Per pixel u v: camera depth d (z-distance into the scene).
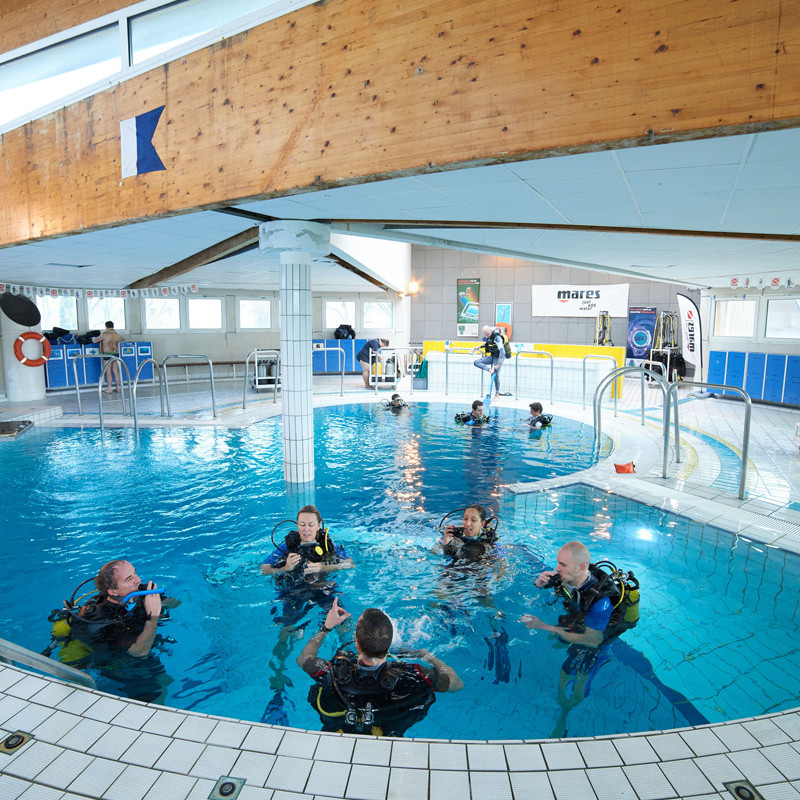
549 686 3.06
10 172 6.39
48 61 5.95
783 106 2.56
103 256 8.33
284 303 6.47
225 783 2.04
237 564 4.65
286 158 4.14
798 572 4.45
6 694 2.59
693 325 14.37
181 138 4.72
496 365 12.63
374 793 2.00
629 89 2.89
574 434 9.45
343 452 8.35
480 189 4.27
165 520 5.68
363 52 3.70
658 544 4.99
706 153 3.17
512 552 4.79
